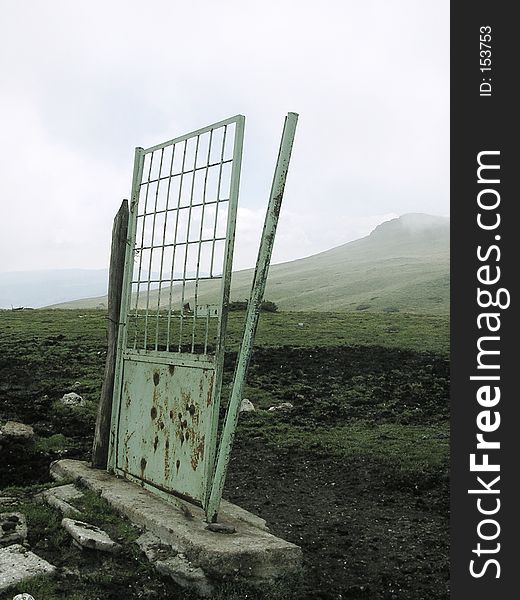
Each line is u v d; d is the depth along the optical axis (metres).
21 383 15.74
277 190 5.65
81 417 12.45
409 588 5.71
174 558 5.19
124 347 7.40
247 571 5.09
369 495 8.44
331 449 10.74
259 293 5.67
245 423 12.57
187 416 6.11
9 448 9.61
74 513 6.10
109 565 5.23
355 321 32.59
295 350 21.72
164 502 6.24
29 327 26.25
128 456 7.05
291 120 5.65
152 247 7.05
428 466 9.65
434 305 86.69
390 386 16.95
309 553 6.35
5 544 5.47
